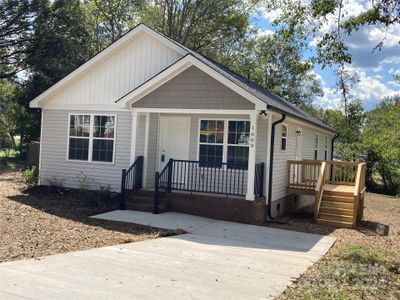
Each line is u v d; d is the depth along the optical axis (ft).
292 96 137.69
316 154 74.79
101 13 114.21
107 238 30.78
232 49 122.42
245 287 20.53
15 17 86.43
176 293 18.97
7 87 112.47
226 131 46.55
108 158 52.49
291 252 30.35
